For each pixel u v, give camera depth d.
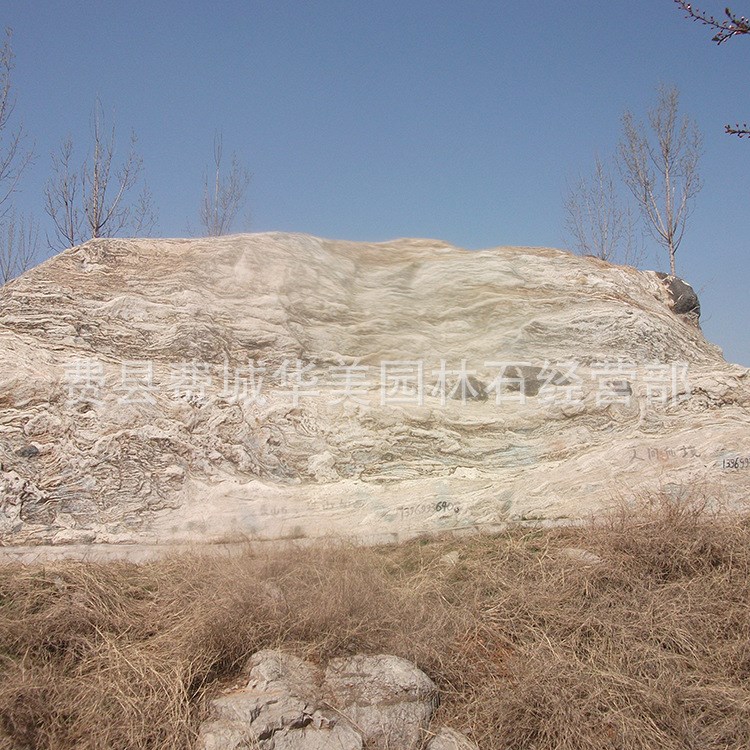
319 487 7.73
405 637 5.52
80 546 6.89
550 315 9.61
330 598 5.71
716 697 5.23
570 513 7.90
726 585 6.30
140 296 8.39
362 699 4.98
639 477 8.25
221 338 8.39
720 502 7.77
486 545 7.24
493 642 5.84
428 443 8.27
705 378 9.31
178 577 6.23
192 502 7.31
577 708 5.03
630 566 6.61
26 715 4.72
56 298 8.12
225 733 4.64
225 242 9.31
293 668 5.15
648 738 4.92
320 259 9.84
